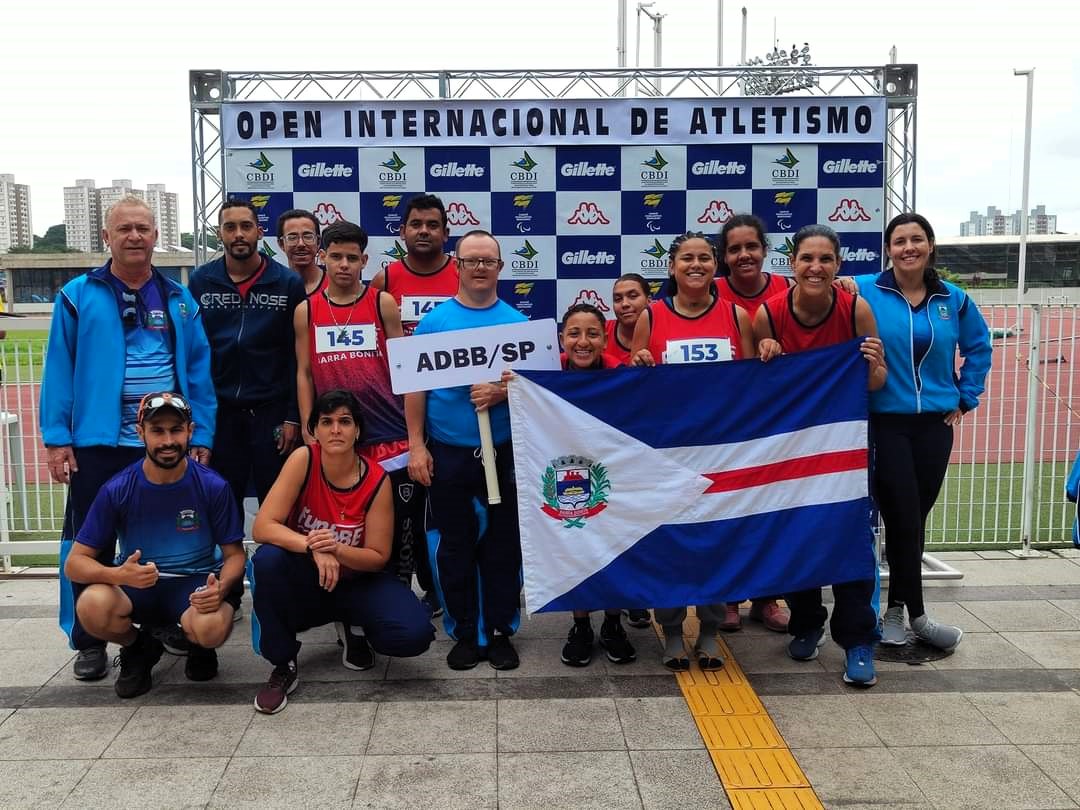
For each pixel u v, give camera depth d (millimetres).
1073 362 6496
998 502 6422
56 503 7738
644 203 5504
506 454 4207
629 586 4031
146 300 4145
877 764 3279
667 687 3977
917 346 4195
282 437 4590
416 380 4051
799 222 5527
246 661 4336
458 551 4203
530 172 5480
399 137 5449
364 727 3596
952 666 4188
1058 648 4398
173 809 3006
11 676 4145
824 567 4020
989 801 3033
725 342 4148
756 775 3203
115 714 3734
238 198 5473
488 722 3635
